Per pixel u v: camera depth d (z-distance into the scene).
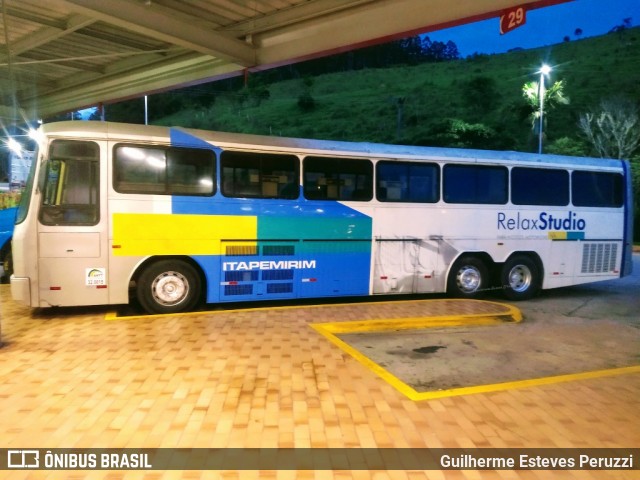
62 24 11.36
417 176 9.55
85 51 13.30
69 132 7.37
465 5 8.75
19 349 5.79
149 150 7.77
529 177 10.52
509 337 7.17
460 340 6.90
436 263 9.71
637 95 51.06
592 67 69.00
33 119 19.50
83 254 7.41
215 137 8.15
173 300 7.99
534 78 67.44
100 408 4.16
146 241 7.72
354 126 62.00
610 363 6.03
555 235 10.76
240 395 4.51
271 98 81.94
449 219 9.79
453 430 3.95
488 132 46.59
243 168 8.30
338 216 8.93
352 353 5.82
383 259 9.28
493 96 62.00
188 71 13.80
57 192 7.32
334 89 83.25
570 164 10.90
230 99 79.56
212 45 11.20
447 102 65.31
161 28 10.25
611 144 37.28
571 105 54.81
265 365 5.35
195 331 6.70
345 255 8.99
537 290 10.76
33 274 7.20
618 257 11.45
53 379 4.81
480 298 10.32
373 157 9.18
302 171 8.70
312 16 10.42
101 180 7.49
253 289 8.39
